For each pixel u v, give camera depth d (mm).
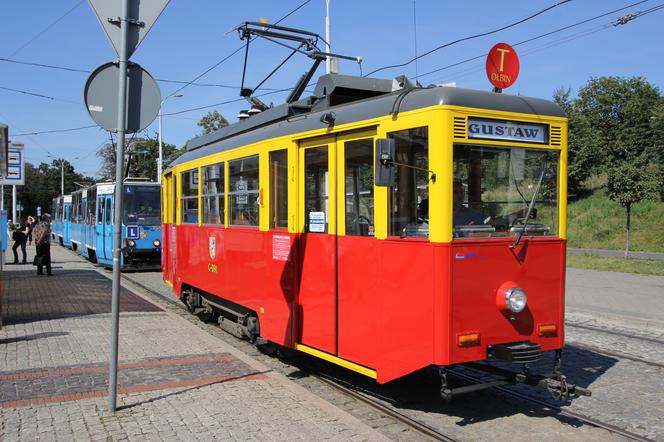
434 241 4953
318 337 6242
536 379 5328
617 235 31391
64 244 34594
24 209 89750
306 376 7023
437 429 5285
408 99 5262
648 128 46250
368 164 5613
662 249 27859
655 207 32500
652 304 11938
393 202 5336
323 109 6410
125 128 5145
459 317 4977
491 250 5176
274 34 10156
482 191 5211
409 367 5172
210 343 7973
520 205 5469
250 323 7652
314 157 6309
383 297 5414
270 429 4773
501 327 5227
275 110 7262
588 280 16328
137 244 19078
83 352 7391
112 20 5074
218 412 5160
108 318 9867
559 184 5707
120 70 5098
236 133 8484
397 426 5312
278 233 6859
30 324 9266
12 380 6098
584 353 8188
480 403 6004
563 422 5477
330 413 5164
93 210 22453
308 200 6406
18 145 13422
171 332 8711
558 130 5691
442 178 4938
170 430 4719
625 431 5254
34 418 4941
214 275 8820
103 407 5250
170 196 11656
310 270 6352
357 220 5750
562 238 5691
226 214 8359
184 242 10398
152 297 13477
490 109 5215
